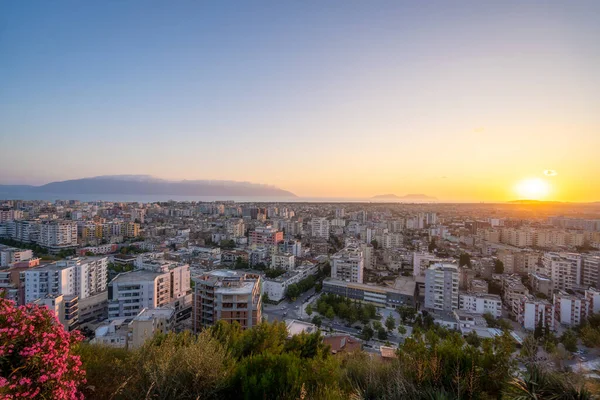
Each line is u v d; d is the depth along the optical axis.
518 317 77.50
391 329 71.25
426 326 73.25
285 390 13.80
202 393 14.20
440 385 14.40
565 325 73.75
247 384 14.20
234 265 135.12
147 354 16.34
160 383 13.76
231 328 26.50
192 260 136.75
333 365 16.48
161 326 54.91
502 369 15.59
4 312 11.04
